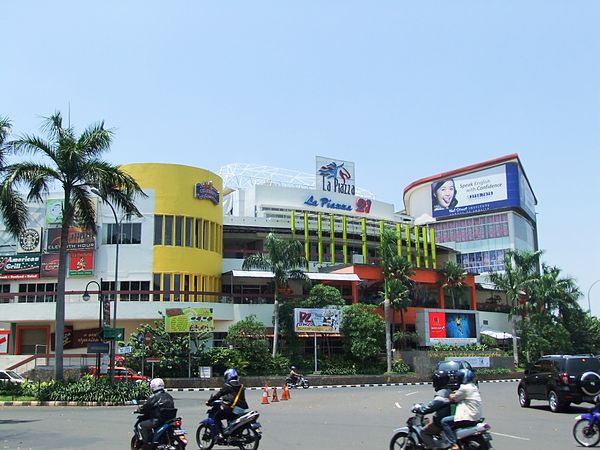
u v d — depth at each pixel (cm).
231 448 1429
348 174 7912
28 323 5012
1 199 2762
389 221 7506
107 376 3114
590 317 7975
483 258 9494
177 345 4247
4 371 3734
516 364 6278
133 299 4859
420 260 7456
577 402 2266
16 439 1570
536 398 2450
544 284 6856
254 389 4144
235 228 6106
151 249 4984
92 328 4881
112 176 2948
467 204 9831
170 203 5084
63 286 2936
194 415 2220
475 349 6084
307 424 1900
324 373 4906
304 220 6575
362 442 1485
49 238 5112
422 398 3172
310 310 4934
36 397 2762
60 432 1709
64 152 2864
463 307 6938
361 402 2894
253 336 4662
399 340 5781
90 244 4981
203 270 5169
